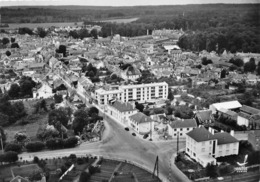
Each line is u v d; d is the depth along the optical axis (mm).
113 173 198250
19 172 191125
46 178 187500
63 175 192375
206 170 199625
